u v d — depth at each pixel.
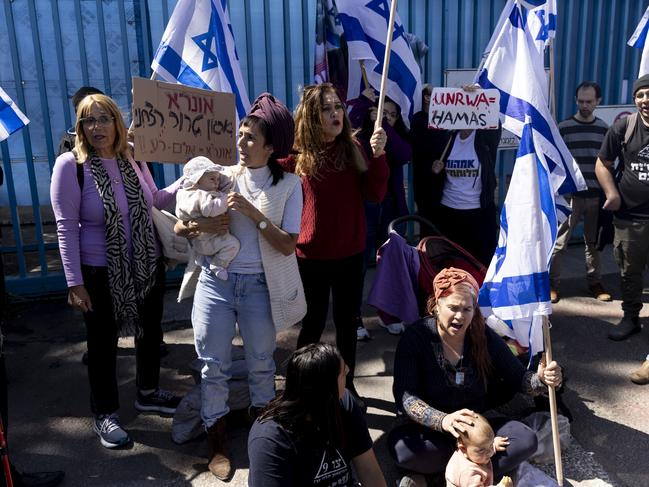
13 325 5.23
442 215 4.98
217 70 3.94
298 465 2.15
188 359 4.59
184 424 3.56
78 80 6.67
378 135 3.46
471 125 4.06
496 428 3.12
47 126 5.56
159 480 3.24
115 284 3.32
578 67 6.81
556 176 3.69
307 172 3.42
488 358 3.20
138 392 3.88
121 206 3.33
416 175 5.10
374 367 4.41
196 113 3.56
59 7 6.50
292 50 6.29
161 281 3.69
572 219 5.39
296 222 3.24
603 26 6.77
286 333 4.95
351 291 3.64
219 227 3.11
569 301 5.54
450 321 3.02
